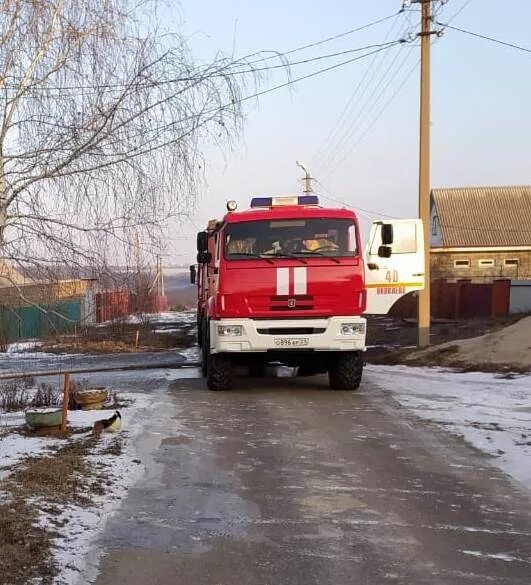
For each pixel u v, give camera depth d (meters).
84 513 4.80
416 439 7.33
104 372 15.27
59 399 9.50
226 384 10.76
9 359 18.33
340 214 10.12
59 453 6.30
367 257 13.53
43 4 4.59
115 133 4.70
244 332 9.90
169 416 8.58
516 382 10.98
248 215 10.08
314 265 9.91
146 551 4.23
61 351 20.70
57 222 4.63
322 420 8.34
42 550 4.05
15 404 9.23
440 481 5.80
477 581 3.84
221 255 9.99
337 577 3.89
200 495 5.39
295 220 10.06
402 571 3.97
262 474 6.01
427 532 4.61
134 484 5.65
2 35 4.54
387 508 5.11
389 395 10.22
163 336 26.00
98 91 4.73
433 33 16.27
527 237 36.59
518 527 4.71
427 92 16.36
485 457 6.60
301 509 5.08
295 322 9.91
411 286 13.51
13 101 4.58
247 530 4.63
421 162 16.41
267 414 8.74
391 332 22.73
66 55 4.68
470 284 25.80
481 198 39.69
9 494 4.91
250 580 3.85
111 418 7.49
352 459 6.52
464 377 11.84
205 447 6.96
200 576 3.89
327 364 11.36
